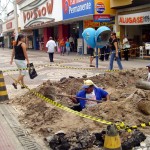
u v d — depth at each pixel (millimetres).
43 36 44500
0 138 6363
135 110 6910
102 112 6832
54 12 33375
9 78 14906
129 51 23547
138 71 12695
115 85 11133
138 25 24312
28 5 43719
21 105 9062
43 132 6484
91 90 7629
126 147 5156
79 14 26625
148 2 20859
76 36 34562
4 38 71688
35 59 27109
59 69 18125
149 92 7688
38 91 9242
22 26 48781
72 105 7922
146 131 5977
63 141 5445
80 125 6434
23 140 6199
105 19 24062
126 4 21578
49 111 7457
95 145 5457
